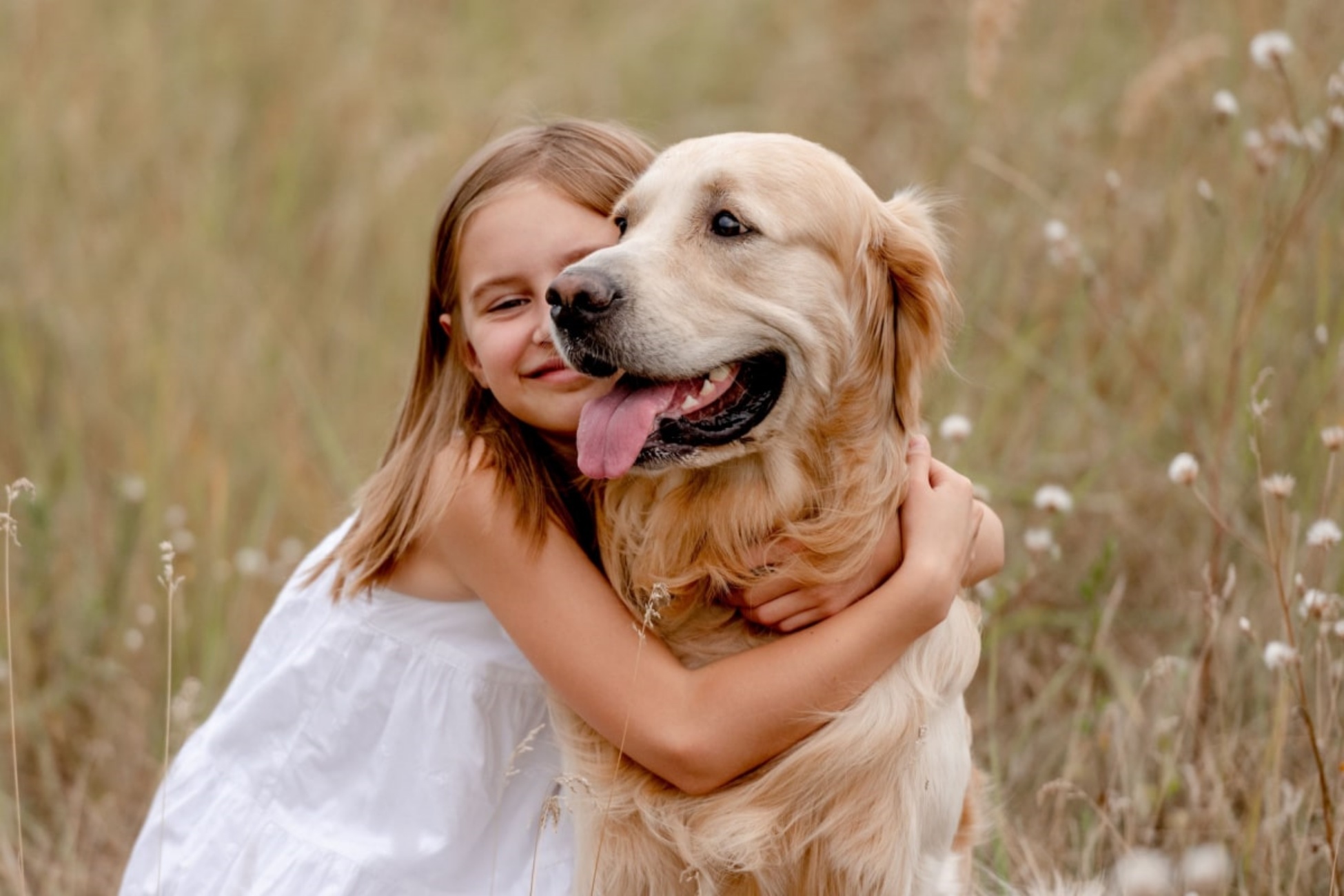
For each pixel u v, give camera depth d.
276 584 5.02
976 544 3.43
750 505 3.12
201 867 3.34
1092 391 5.58
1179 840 3.78
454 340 3.35
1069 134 6.81
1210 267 5.77
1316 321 5.25
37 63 7.98
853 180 3.25
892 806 3.06
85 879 3.98
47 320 6.35
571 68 9.19
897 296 3.29
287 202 7.44
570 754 3.17
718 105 9.47
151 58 8.28
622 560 3.24
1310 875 3.59
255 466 5.72
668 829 3.07
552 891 3.22
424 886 3.23
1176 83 6.39
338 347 6.62
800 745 3.03
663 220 3.14
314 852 3.26
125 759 4.52
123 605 4.96
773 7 10.40
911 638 3.01
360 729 3.34
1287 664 3.59
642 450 3.00
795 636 3.03
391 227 7.34
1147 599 4.89
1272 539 3.70
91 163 7.53
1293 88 5.74
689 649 3.21
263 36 8.87
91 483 5.68
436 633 3.29
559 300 3.00
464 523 3.11
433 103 8.33
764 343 3.10
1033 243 6.23
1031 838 3.93
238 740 3.45
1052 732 4.31
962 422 4.14
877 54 9.57
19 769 4.55
